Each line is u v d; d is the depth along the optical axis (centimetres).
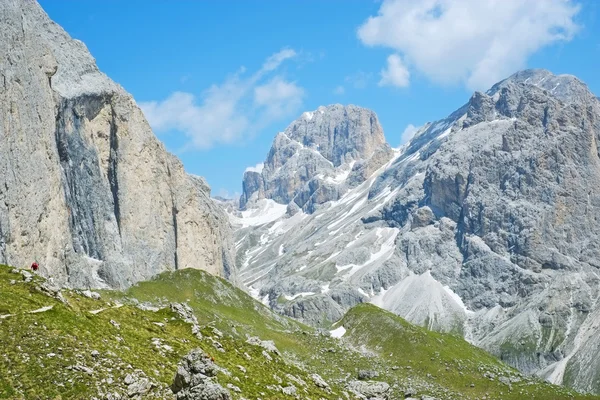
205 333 11938
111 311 10475
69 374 7644
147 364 8706
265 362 11856
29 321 8325
